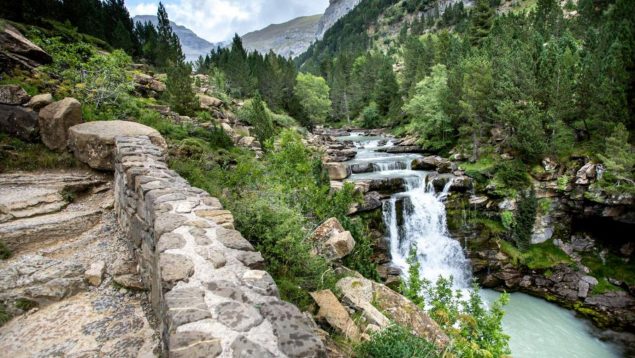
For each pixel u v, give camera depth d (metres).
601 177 20.36
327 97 71.62
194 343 2.68
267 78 59.62
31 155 9.90
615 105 20.91
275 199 9.05
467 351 7.05
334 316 5.91
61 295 5.31
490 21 55.31
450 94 32.19
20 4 27.23
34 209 7.54
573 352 14.72
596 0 51.62
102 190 9.39
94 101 14.49
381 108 62.91
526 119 23.50
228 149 18.53
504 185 22.91
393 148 36.84
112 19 49.12
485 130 28.66
